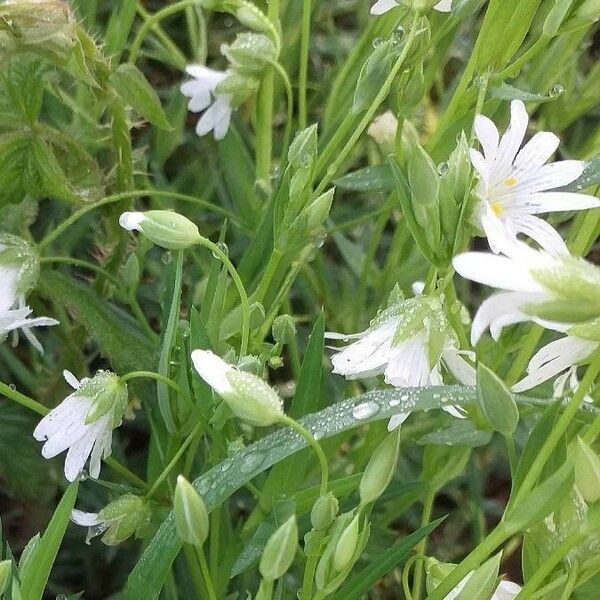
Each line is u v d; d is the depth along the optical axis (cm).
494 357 12
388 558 9
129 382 12
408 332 9
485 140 9
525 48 15
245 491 13
